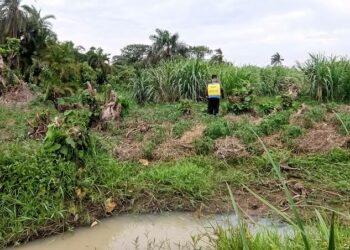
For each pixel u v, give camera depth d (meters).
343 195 6.02
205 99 13.22
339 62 12.81
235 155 7.62
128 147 8.07
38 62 20.33
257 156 7.64
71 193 5.83
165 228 5.34
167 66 13.99
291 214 5.40
